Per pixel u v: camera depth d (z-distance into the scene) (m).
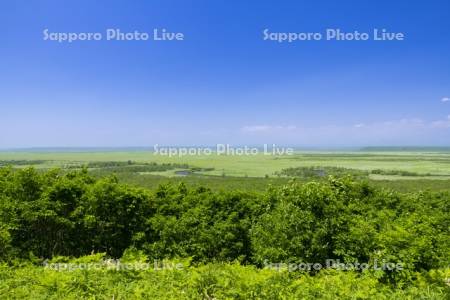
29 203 22.69
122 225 24.73
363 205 21.45
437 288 11.09
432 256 13.29
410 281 11.98
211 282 10.75
